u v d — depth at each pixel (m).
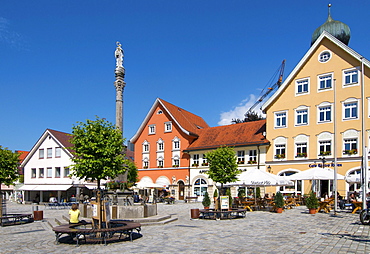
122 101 25.97
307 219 21.08
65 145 51.28
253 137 44.97
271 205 31.06
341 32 41.44
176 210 30.53
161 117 54.53
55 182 51.47
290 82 41.03
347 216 22.77
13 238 15.23
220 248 12.11
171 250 11.84
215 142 48.28
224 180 34.22
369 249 11.67
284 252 11.33
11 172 26.72
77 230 12.69
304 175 27.78
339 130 36.72
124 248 12.31
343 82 37.12
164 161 53.19
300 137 39.62
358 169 34.84
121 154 20.95
